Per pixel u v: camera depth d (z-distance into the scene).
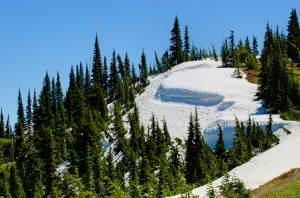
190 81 145.25
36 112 142.88
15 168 96.38
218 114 117.81
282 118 90.94
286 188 38.38
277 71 102.69
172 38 187.00
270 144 69.56
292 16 165.25
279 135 79.12
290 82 102.50
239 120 99.12
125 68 178.38
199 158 73.00
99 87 145.62
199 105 130.38
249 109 109.69
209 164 72.75
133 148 98.94
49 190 82.44
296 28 159.62
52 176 83.62
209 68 165.50
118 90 155.75
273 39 147.88
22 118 155.25
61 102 165.88
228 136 99.69
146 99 149.00
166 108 135.88
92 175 73.44
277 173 43.75
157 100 144.00
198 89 135.00
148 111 137.75
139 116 135.75
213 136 102.88
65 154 115.88
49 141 89.62
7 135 136.50
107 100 162.50
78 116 131.12
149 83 171.12
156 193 58.09
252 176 43.91
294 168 44.19
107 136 117.81
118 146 106.12
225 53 164.75
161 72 187.00
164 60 185.88
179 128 120.06
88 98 147.88
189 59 191.25
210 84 138.12
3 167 21.80
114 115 133.00
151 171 77.12
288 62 143.38
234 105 114.69
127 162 91.50
